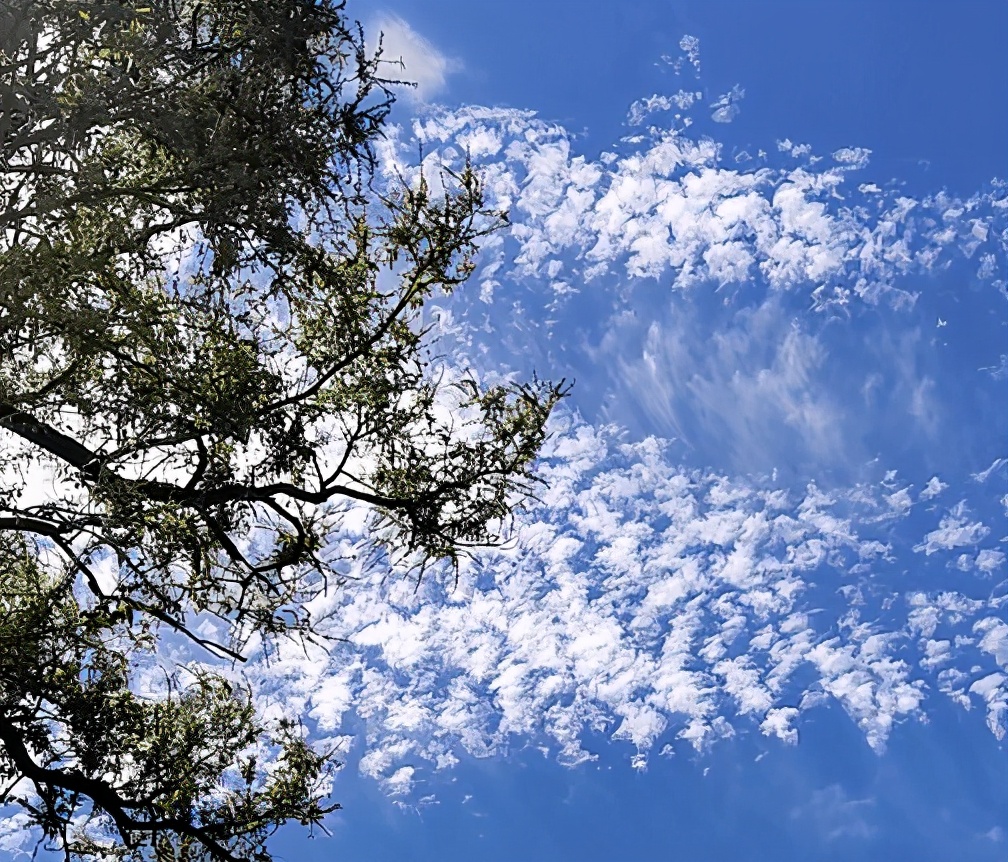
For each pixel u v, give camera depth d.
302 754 10.27
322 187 8.00
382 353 10.90
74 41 7.23
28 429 7.74
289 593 9.74
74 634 7.72
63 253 7.12
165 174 8.22
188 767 9.52
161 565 7.72
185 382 7.91
